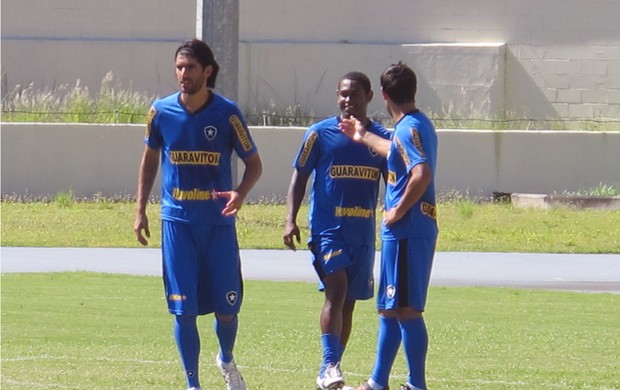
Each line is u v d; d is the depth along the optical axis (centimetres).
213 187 2367
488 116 8950
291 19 9262
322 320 2502
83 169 8012
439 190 8081
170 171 2369
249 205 7706
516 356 2997
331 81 9175
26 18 9331
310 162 2577
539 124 8775
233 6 6209
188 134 2345
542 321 3631
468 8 9138
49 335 3247
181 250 2358
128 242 5947
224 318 2414
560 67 9075
